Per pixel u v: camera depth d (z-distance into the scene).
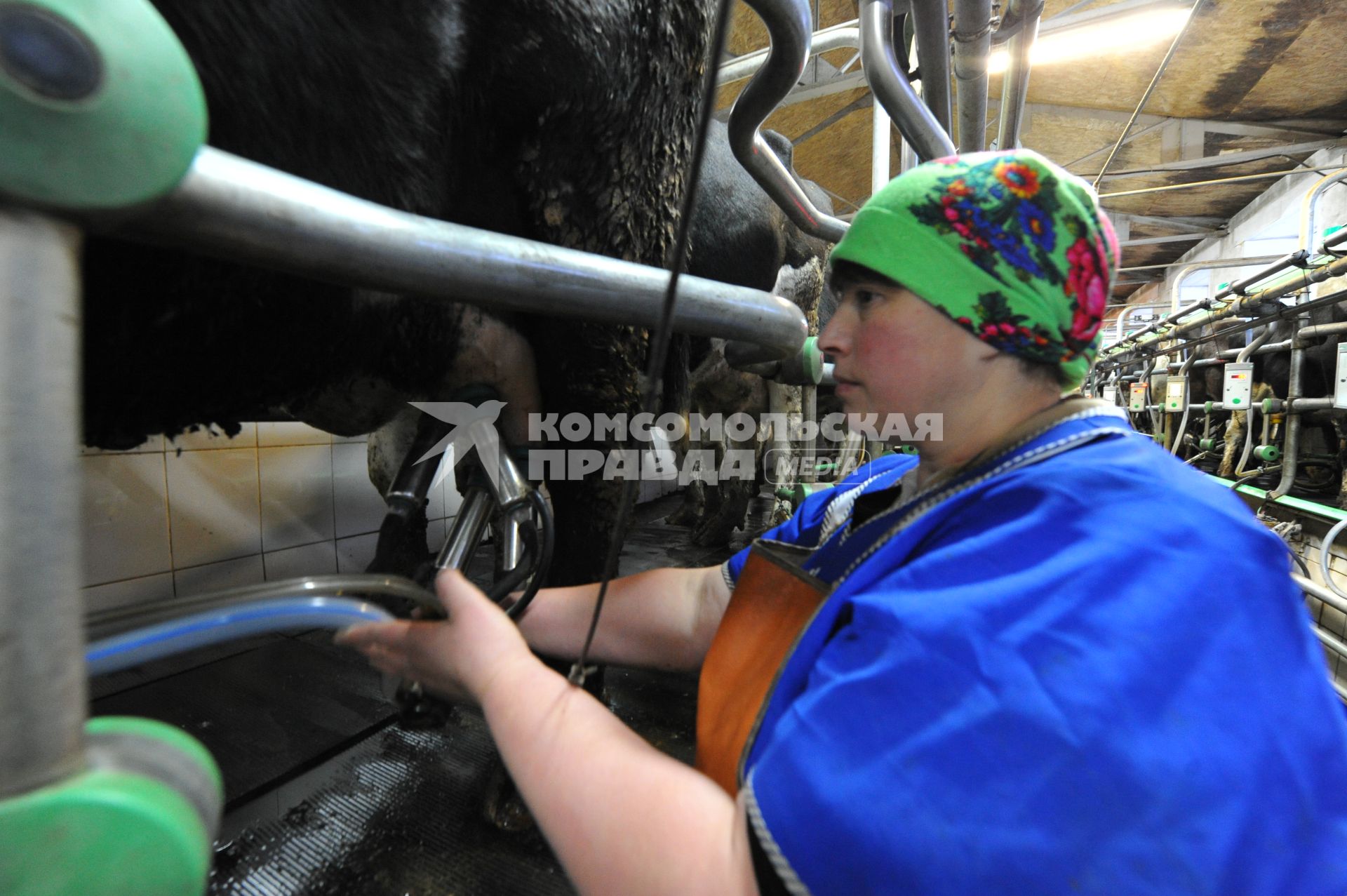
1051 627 0.31
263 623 0.36
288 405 0.91
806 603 0.49
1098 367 6.98
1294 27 4.24
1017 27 1.12
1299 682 0.33
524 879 1.03
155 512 2.01
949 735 0.30
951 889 0.28
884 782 0.30
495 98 0.82
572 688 0.45
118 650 0.31
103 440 0.67
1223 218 8.26
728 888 0.32
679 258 0.30
